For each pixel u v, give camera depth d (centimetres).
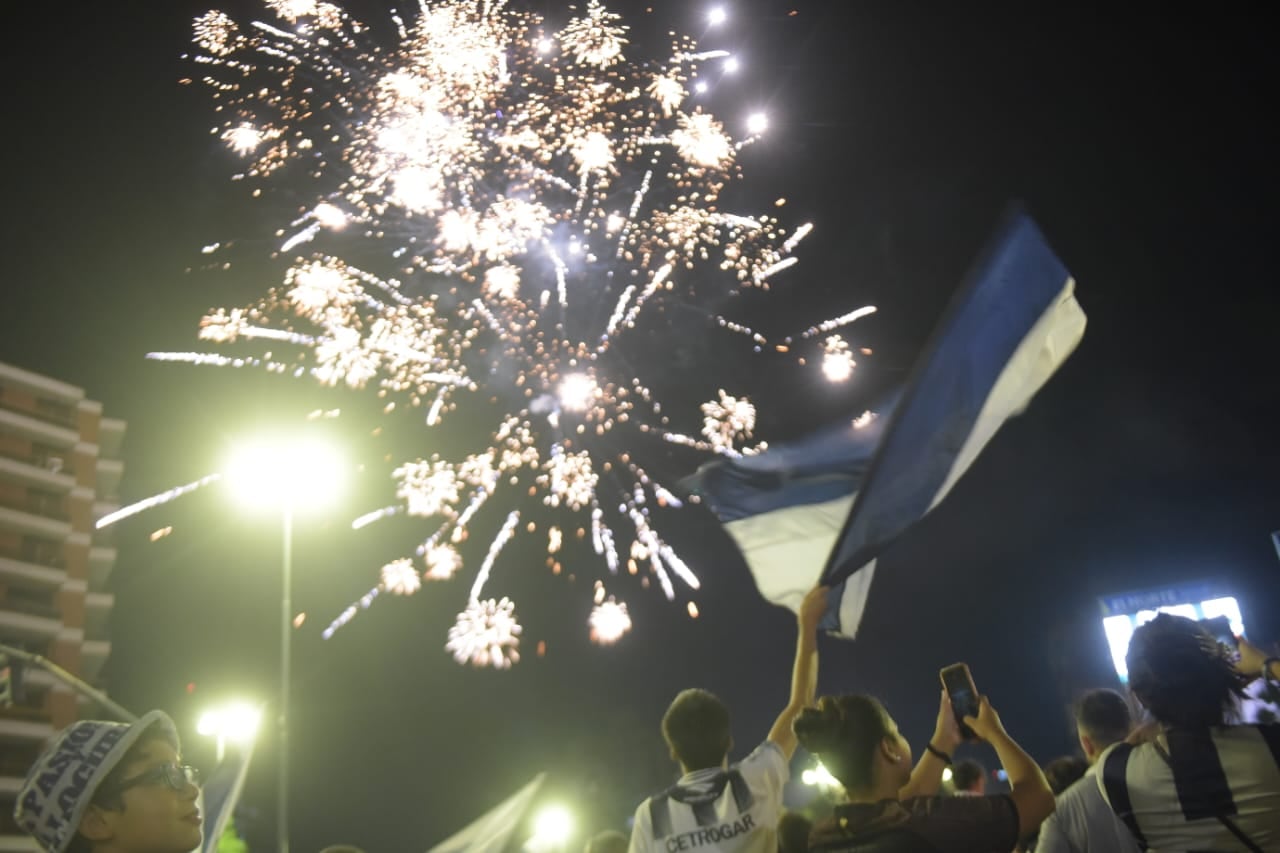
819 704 457
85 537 4666
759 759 470
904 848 409
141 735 312
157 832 301
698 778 472
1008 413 453
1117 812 437
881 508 470
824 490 521
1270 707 478
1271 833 401
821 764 457
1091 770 480
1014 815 418
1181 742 423
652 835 466
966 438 456
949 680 471
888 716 455
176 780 309
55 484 4675
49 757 305
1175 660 430
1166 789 420
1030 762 440
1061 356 448
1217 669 430
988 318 455
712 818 459
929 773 460
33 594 4438
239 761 460
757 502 530
